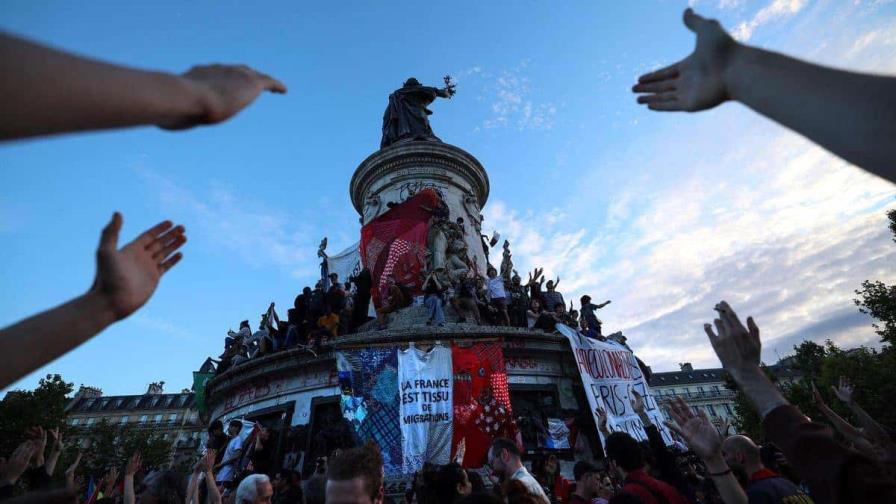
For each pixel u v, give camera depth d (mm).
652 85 1668
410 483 10156
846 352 41969
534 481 4480
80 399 84625
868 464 1949
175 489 4621
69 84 680
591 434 12438
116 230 1567
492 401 11445
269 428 12023
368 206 20641
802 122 1152
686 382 93062
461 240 17438
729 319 2785
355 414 11133
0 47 604
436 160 20578
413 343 12219
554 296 17891
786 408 2391
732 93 1405
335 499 2906
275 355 12992
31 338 1355
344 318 14102
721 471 3559
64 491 2682
